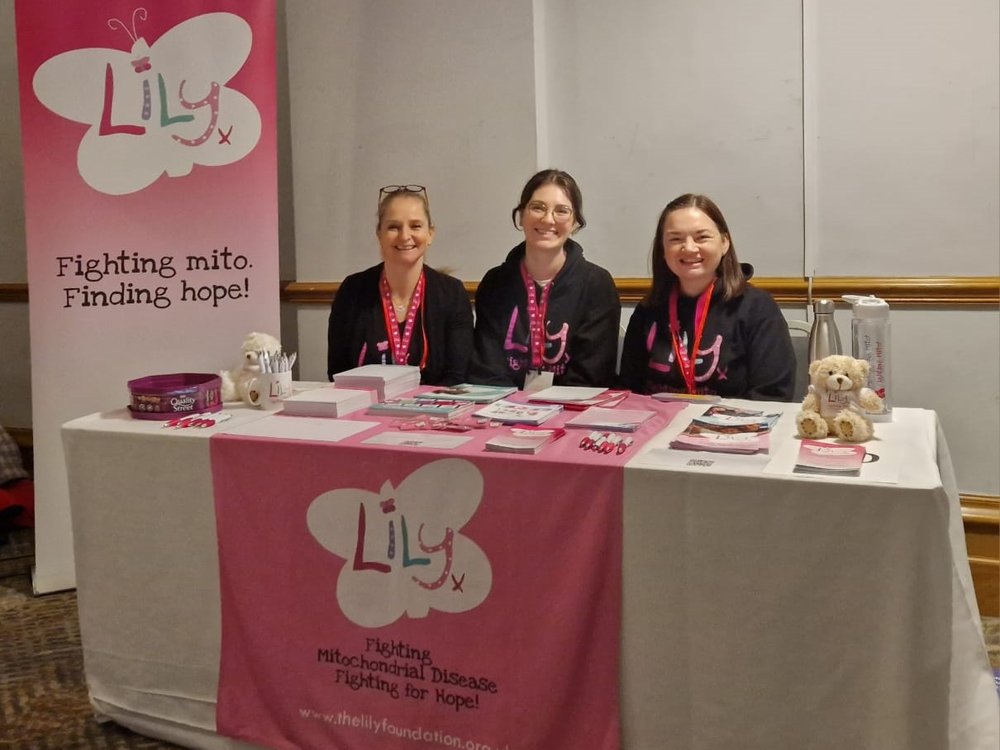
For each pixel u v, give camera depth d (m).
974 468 2.92
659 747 1.80
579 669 1.83
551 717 1.85
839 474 1.64
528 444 1.88
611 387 2.66
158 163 2.90
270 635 2.08
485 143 3.23
